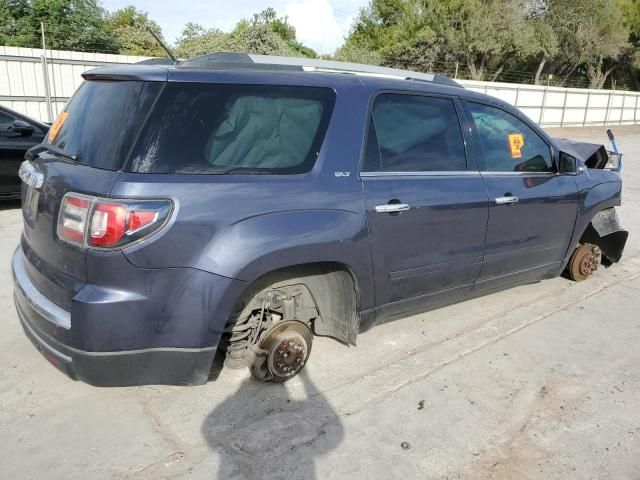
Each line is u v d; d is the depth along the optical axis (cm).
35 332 277
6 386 312
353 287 321
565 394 334
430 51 3597
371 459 269
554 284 520
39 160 298
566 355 383
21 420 284
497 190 384
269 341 314
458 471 265
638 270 570
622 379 354
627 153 1789
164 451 267
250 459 264
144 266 249
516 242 410
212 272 260
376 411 307
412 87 351
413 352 376
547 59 3812
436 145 357
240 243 264
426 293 363
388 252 326
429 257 351
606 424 306
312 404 310
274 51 2509
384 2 3934
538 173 424
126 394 311
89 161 264
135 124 258
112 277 247
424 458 272
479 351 383
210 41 2552
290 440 279
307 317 334
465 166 372
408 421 300
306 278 315
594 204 472
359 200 307
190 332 262
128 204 244
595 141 2259
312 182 292
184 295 257
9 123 689
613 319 446
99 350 251
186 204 254
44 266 275
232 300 267
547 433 296
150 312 254
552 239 444
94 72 296
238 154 276
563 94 2989
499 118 404
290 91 298
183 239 254
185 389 317
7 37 2439
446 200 349
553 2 3662
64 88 1566
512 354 381
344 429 290
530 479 262
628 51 4238
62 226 258
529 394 332
